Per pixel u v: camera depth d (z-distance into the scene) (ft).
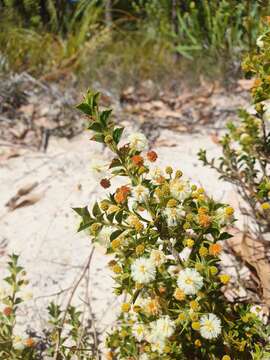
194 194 4.68
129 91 12.34
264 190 5.69
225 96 12.05
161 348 4.85
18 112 11.05
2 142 10.25
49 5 14.66
